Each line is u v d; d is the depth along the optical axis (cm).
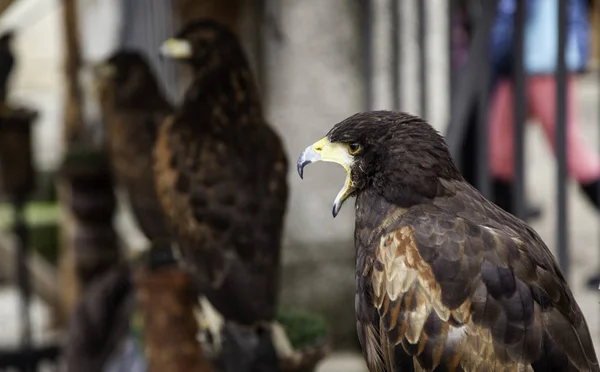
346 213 570
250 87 297
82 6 778
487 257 191
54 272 652
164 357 302
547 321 189
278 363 266
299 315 302
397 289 195
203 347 285
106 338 379
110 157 389
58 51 1105
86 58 752
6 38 497
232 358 265
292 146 558
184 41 297
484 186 376
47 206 802
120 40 625
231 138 286
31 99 1098
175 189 282
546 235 634
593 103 1164
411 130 210
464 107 377
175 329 301
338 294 573
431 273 192
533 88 537
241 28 488
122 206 541
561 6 342
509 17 519
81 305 381
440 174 207
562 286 196
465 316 188
